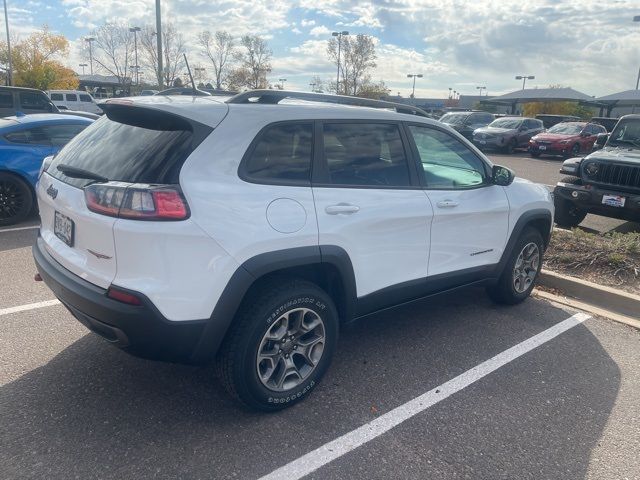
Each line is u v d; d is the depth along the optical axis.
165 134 2.82
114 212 2.61
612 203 7.45
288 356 3.14
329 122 3.32
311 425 3.06
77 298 2.77
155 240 2.57
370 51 50.22
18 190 7.32
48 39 51.09
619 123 8.74
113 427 2.94
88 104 34.81
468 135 25.88
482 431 3.07
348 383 3.53
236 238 2.76
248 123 2.95
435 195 3.87
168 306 2.64
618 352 4.15
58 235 3.14
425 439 2.98
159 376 3.49
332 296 3.48
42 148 7.48
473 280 4.43
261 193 2.90
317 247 3.09
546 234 5.14
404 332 4.36
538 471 2.76
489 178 4.41
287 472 2.67
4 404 3.10
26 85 50.31
